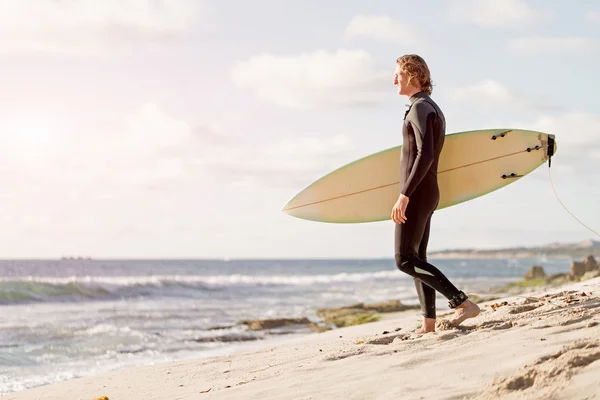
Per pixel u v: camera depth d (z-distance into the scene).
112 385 4.68
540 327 3.36
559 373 2.27
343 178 5.11
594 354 2.37
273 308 18.48
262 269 79.12
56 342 9.98
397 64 4.10
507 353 2.84
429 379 2.64
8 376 7.21
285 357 4.89
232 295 25.27
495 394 2.27
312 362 3.58
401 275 50.38
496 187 4.80
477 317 4.41
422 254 4.03
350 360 3.31
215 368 4.96
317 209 5.15
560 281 26.33
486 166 4.80
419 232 3.90
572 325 3.23
